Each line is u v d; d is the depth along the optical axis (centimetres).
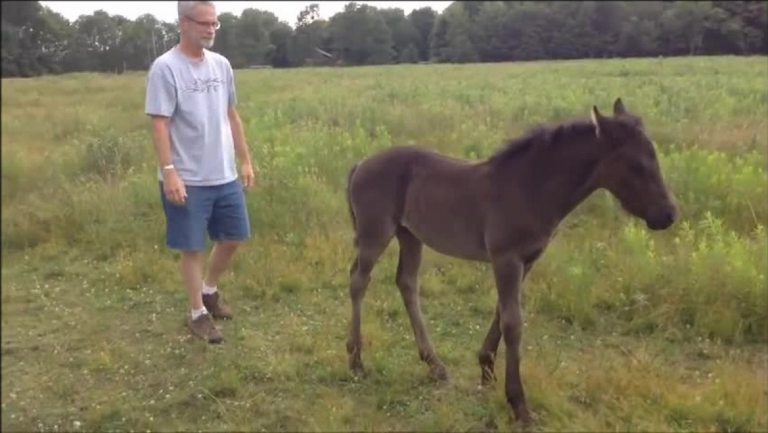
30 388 467
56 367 496
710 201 718
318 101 1529
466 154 976
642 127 407
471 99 1459
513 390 419
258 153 940
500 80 1758
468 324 568
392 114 1280
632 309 562
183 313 595
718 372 463
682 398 429
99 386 472
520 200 416
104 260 713
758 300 537
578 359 500
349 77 2017
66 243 735
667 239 681
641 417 409
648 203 403
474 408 441
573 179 415
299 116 1376
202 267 674
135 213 805
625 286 584
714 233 607
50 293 628
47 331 555
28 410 440
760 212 708
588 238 697
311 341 528
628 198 409
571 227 743
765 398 431
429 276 648
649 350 512
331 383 476
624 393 437
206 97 527
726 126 1035
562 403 423
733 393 432
